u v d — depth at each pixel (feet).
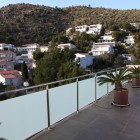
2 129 11.60
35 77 90.07
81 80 19.61
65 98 17.08
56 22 330.34
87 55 172.04
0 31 280.10
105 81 21.47
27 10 339.36
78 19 355.56
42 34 289.12
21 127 12.78
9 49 256.11
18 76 149.48
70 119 17.33
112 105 21.42
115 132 14.97
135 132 14.98
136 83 30.76
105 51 190.19
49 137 13.99
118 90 21.09
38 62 91.91
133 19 343.05
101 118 17.70
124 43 234.99
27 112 13.20
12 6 343.87
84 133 14.73
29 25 303.68
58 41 229.66
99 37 263.08
